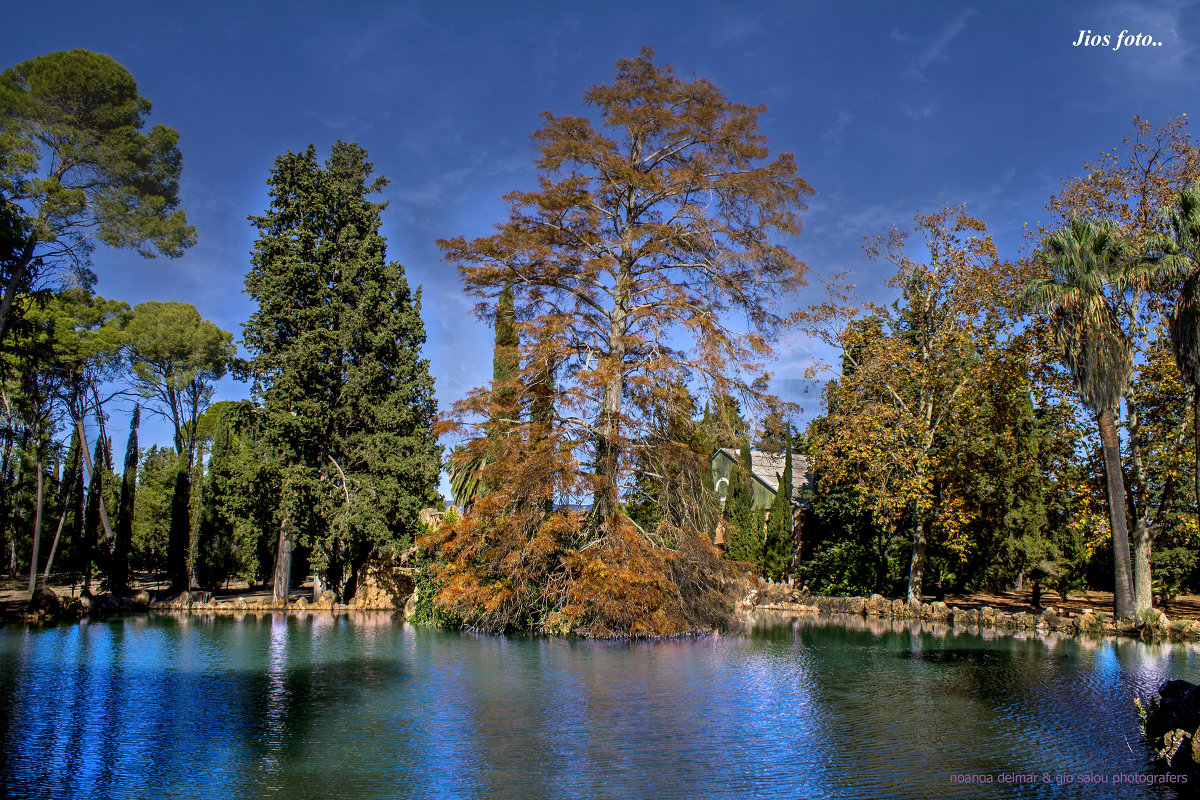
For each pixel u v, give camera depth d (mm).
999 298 32031
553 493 24594
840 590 40219
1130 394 28984
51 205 31703
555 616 24625
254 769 9867
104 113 32625
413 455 33125
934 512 34094
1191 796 9164
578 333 28016
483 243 27734
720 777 9734
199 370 52594
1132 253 26188
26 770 9711
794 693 15102
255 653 19641
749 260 27672
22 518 41844
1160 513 29391
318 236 33906
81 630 24391
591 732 11883
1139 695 15039
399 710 13258
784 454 56500
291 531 32094
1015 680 16734
